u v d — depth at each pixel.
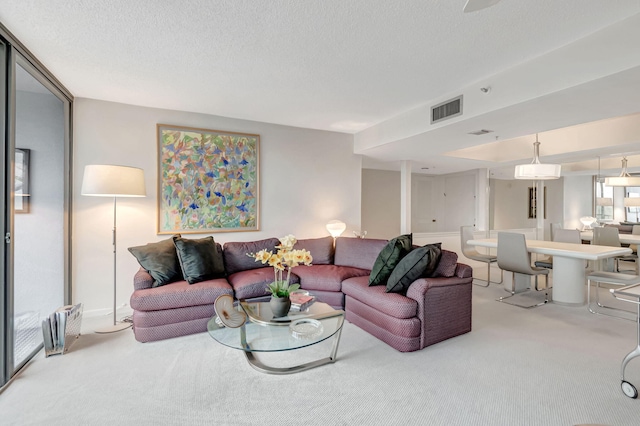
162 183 3.65
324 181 4.69
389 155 5.09
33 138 2.77
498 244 4.19
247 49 2.32
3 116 2.08
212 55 2.41
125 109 3.49
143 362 2.37
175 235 3.49
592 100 2.46
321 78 2.82
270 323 2.35
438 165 6.18
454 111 3.11
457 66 2.56
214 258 3.27
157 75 2.77
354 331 2.98
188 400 1.92
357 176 4.95
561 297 3.90
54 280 3.02
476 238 6.40
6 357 2.08
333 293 3.36
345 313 3.28
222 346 2.64
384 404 1.88
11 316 2.12
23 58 2.29
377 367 2.31
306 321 2.38
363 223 7.18
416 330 2.54
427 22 1.96
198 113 3.84
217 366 2.32
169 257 3.08
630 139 3.94
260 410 1.82
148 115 3.60
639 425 1.69
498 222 7.84
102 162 3.40
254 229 4.18
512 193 8.03
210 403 1.89
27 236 2.69
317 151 4.63
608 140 4.15
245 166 4.10
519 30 2.04
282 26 2.02
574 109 2.69
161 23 1.99
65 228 3.16
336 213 4.79
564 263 3.89
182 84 2.97
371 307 2.86
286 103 3.49
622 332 2.97
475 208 6.95
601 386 2.06
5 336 2.07
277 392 2.00
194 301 2.81
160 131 3.64
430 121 3.40
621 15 1.88
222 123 3.98
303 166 4.53
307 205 4.57
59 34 2.12
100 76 2.79
